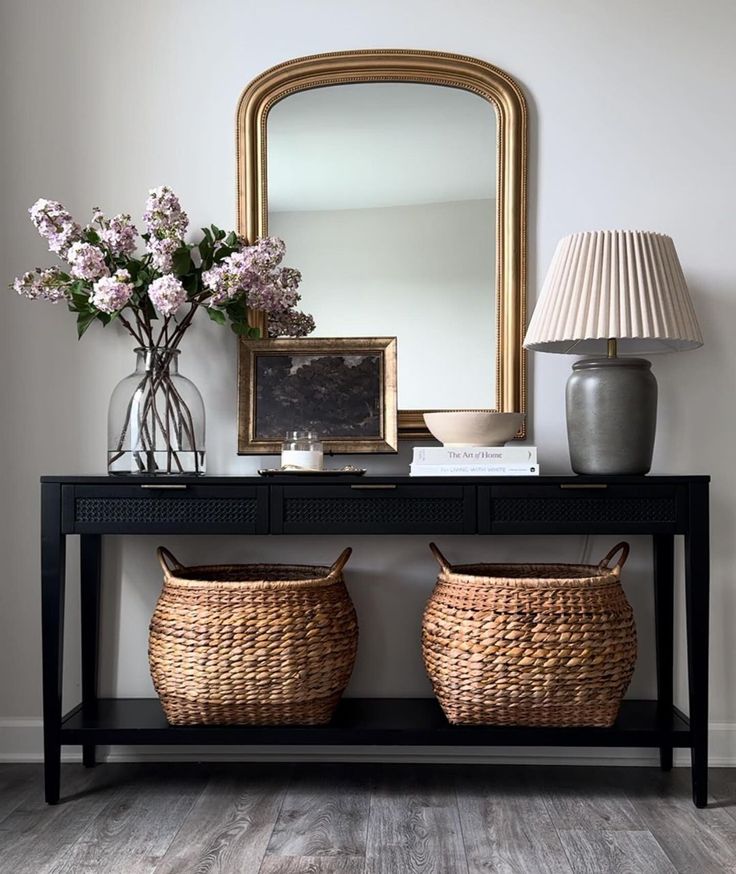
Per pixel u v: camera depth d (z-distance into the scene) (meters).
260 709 2.23
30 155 2.61
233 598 2.23
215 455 2.61
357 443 2.53
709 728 2.55
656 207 2.57
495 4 2.60
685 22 2.58
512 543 2.59
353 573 2.60
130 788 2.34
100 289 2.27
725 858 1.92
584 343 2.52
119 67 2.62
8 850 1.96
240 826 2.08
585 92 2.59
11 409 2.61
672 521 2.22
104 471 2.61
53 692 2.24
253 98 2.59
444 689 2.25
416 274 2.60
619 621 2.23
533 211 2.59
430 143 2.61
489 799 2.25
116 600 2.61
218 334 2.62
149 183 2.62
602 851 1.95
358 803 2.22
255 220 2.60
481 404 2.58
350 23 2.61
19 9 2.62
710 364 2.57
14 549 2.61
